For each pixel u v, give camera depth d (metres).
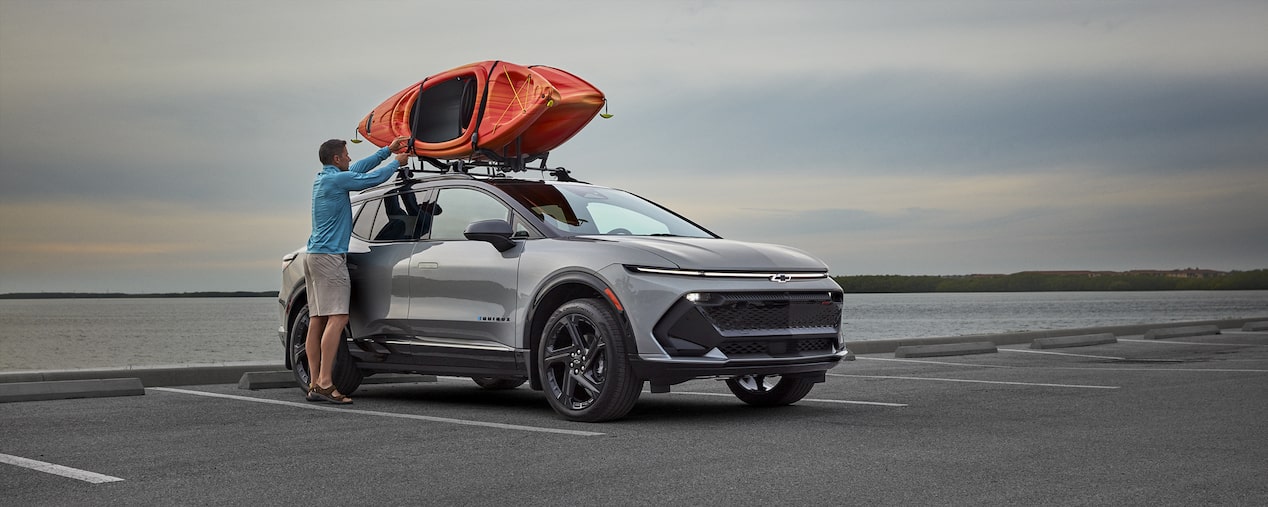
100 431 5.64
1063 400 7.09
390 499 3.81
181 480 4.19
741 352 5.96
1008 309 192.25
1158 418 6.06
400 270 7.20
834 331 6.44
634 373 5.90
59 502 3.76
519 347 6.44
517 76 7.38
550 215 6.70
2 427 5.79
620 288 5.95
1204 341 14.89
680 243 6.24
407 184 7.57
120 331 133.00
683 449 4.97
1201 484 4.02
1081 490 3.91
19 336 119.12
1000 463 4.51
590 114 7.53
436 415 6.50
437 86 7.71
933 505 3.66
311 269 7.16
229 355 73.25
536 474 4.30
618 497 3.83
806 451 4.89
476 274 6.71
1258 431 5.49
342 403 7.21
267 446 5.10
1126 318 114.75
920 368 10.37
